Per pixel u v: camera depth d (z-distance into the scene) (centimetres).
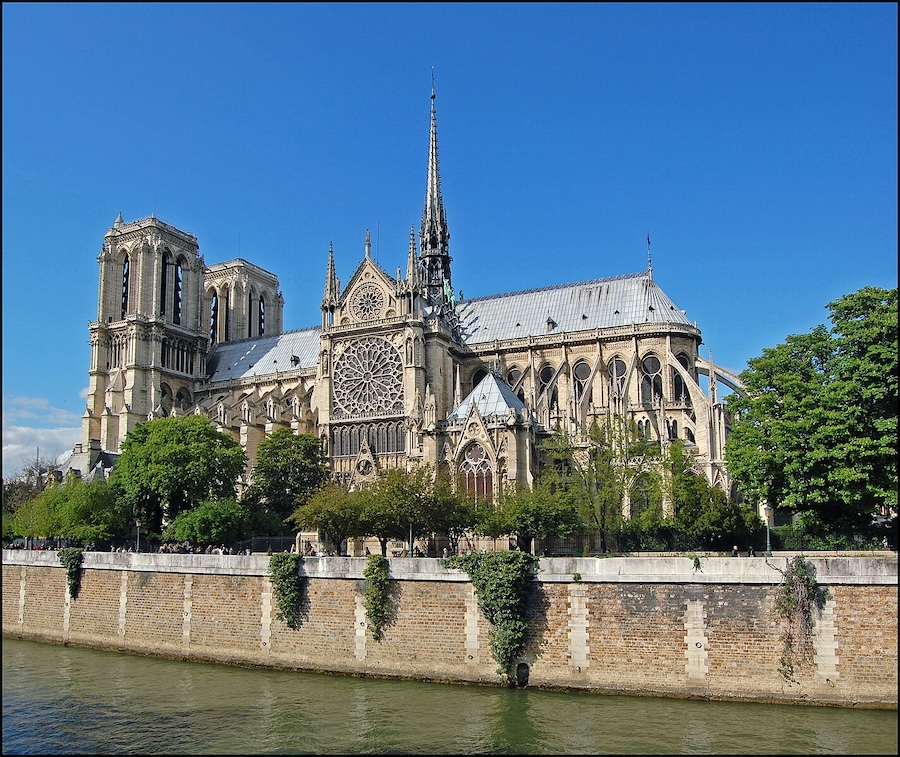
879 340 6091
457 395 13062
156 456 9588
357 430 12088
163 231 16062
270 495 10525
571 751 4347
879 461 5919
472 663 5706
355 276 12594
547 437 9669
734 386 11806
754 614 5091
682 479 8219
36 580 8138
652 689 5228
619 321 12794
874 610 4856
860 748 4209
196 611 6888
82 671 6450
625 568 5406
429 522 7488
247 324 18738
